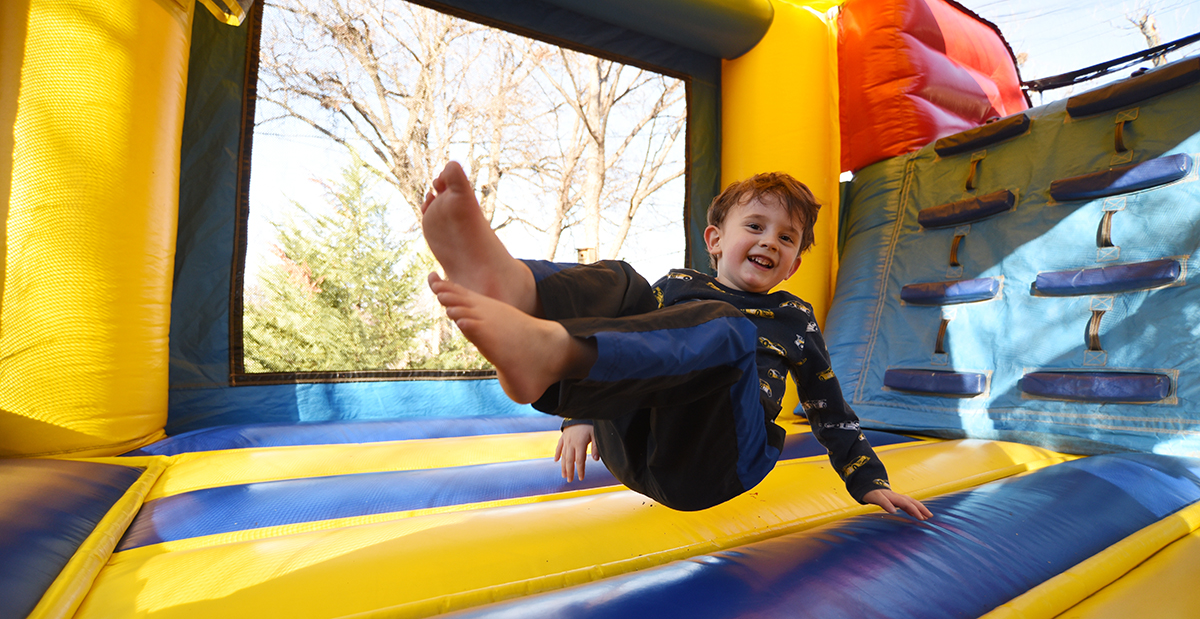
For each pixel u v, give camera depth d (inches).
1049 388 113.8
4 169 86.7
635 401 41.4
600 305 43.0
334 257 140.4
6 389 84.7
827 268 169.9
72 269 89.5
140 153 98.3
